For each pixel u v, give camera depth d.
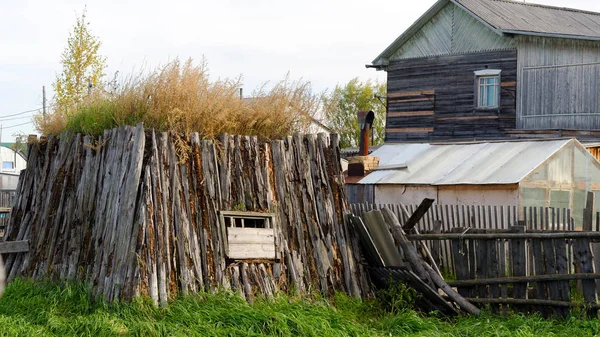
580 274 10.81
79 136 11.67
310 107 12.71
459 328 10.30
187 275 10.18
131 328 8.95
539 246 11.25
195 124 11.34
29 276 11.30
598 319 10.50
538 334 9.96
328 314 10.20
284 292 11.08
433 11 32.06
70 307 10.06
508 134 30.09
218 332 9.02
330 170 12.35
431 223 15.48
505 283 11.34
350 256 12.04
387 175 20.73
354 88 52.47
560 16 33.34
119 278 9.90
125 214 10.16
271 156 11.83
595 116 28.33
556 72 29.28
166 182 10.45
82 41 30.33
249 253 10.90
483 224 15.25
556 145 19.03
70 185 11.51
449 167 20.19
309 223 11.79
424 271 11.49
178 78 11.36
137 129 10.46
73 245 10.92
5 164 55.56
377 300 11.85
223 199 11.05
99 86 12.02
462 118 31.55
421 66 32.84
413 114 33.03
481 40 31.12
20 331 8.82
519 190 17.56
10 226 12.16
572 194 18.97
